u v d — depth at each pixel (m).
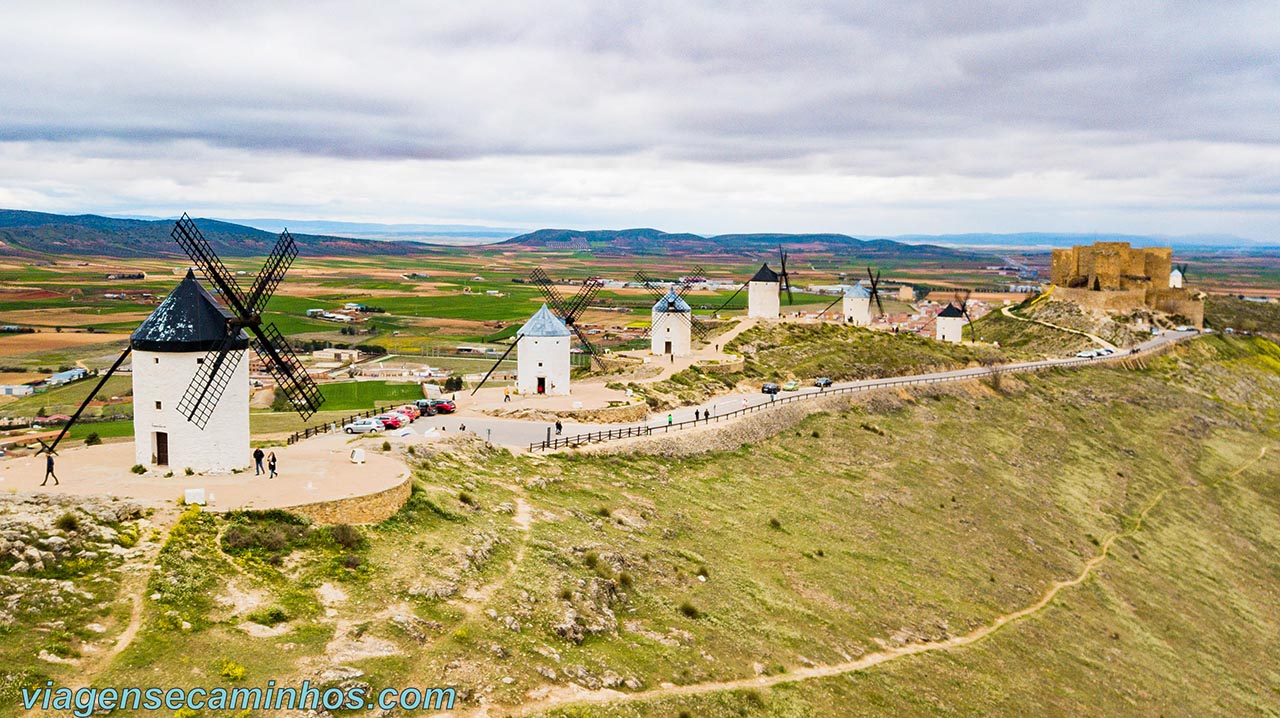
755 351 147.00
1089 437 133.38
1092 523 100.81
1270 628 87.00
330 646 39.91
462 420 94.38
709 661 49.56
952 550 81.88
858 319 191.50
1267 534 112.69
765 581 64.56
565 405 99.44
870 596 66.94
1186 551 100.75
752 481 87.38
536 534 58.69
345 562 47.47
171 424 58.00
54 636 36.66
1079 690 62.50
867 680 53.66
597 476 77.19
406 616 43.38
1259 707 70.38
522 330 107.62
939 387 137.50
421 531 53.62
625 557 59.28
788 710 46.75
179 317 58.25
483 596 47.66
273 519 49.50
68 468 59.38
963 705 54.50
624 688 43.72
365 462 62.88
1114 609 79.75
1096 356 178.25
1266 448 145.50
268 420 105.88
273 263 65.25
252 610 41.34
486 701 38.94
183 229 60.28
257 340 65.94
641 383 114.50
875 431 111.94
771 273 173.12
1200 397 164.75
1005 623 69.62
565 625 47.06
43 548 41.78
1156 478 122.88
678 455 88.06
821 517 81.31
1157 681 68.19
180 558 43.66
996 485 103.50
